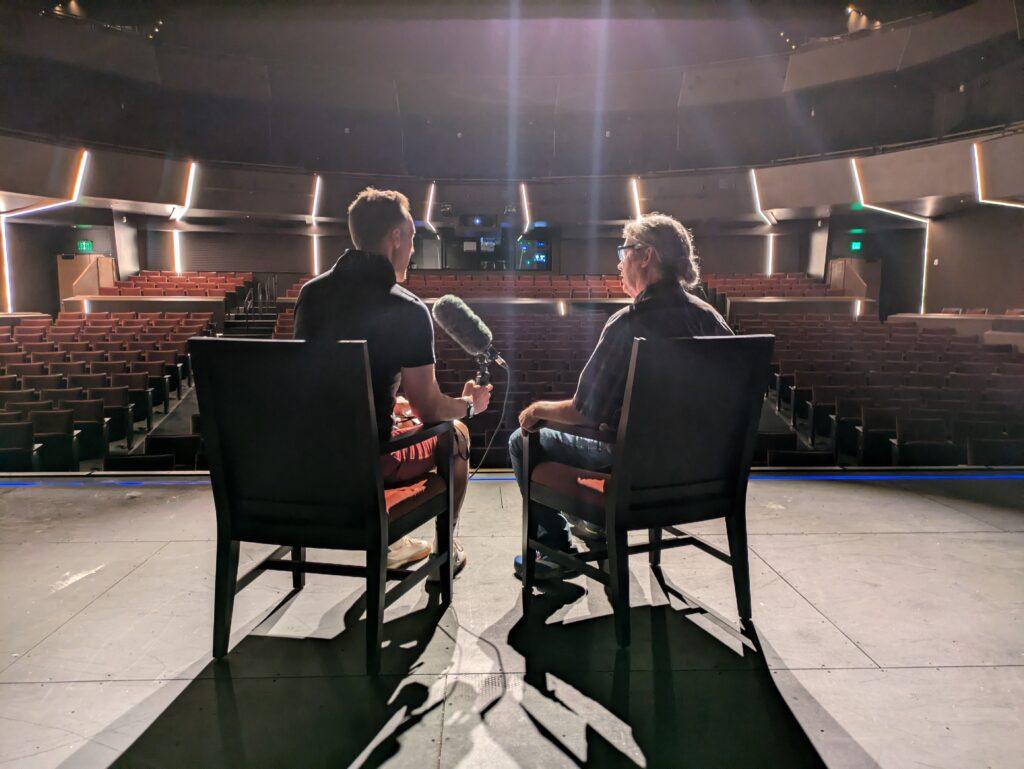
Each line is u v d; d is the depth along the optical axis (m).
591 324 12.16
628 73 17.31
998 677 1.59
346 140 18.39
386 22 16.95
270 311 15.36
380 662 1.66
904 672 1.61
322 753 1.33
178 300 13.72
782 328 11.70
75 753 1.32
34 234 14.94
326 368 1.50
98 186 13.23
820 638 1.78
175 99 16.39
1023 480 3.36
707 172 16.08
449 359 8.14
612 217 17.00
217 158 17.16
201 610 1.94
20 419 5.01
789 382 7.99
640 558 2.36
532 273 18.55
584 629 1.85
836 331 11.34
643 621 1.89
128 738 1.37
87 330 10.74
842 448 5.84
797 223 17.47
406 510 1.75
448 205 17.22
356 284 1.72
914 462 4.38
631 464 1.68
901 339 10.66
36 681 1.57
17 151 11.92
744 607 1.87
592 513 1.78
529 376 7.29
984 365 8.09
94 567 2.24
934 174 12.74
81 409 5.73
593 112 17.86
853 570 2.22
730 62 16.55
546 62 17.77
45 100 14.42
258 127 17.52
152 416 7.55
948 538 2.52
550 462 2.03
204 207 14.91
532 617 1.93
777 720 1.43
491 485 3.34
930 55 13.98
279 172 15.71
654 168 18.56
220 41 16.48
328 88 17.02
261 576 2.19
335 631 1.83
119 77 14.86
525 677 1.61
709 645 1.75
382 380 1.69
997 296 13.52
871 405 5.86
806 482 3.33
